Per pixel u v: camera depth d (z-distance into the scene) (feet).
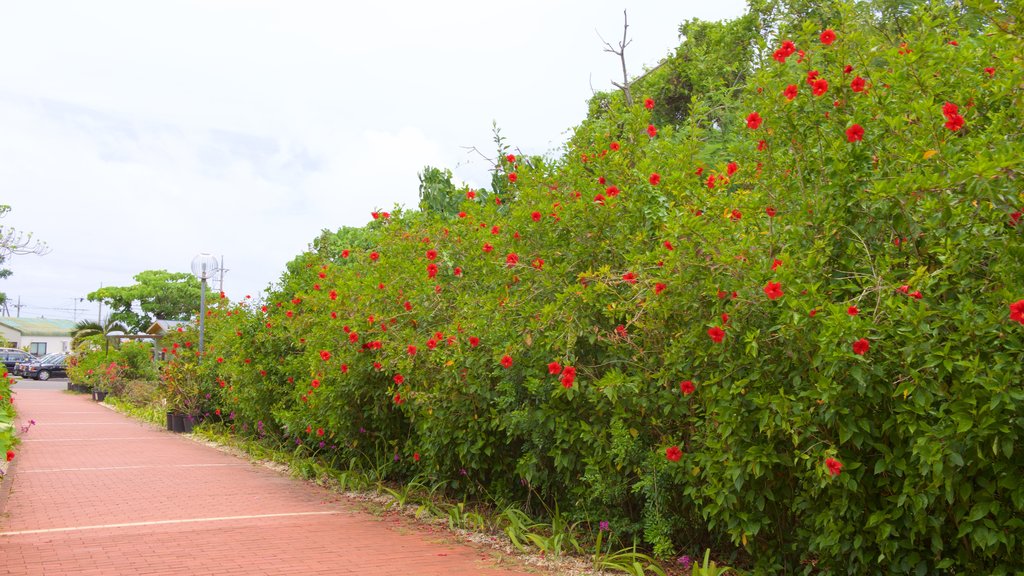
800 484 15.30
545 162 26.63
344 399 29.91
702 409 17.08
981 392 11.64
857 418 13.60
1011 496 12.08
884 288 12.78
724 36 55.57
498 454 23.76
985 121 14.84
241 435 47.14
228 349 46.83
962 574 13.17
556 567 18.35
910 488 12.82
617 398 18.10
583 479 19.45
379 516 24.66
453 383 23.50
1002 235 12.57
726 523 17.20
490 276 24.71
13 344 214.07
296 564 18.44
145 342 97.86
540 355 20.18
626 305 17.62
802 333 13.84
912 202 13.04
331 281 35.83
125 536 21.40
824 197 14.98
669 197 20.38
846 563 14.69
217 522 23.53
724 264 15.46
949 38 16.88
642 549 19.06
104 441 47.70
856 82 14.64
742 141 19.30
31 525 22.79
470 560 19.01
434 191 46.60
